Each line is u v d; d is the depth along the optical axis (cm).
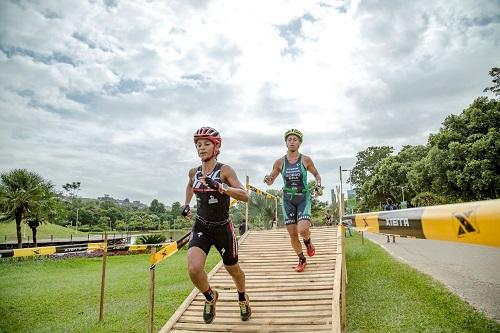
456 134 3284
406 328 538
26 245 2436
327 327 476
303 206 640
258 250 849
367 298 718
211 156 433
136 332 596
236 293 608
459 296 698
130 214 10206
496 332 502
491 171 2922
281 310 529
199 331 505
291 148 643
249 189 1102
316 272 656
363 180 8038
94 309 753
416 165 4144
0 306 790
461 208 160
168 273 1242
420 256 1289
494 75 3375
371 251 1489
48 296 889
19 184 2350
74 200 10088
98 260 1756
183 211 462
